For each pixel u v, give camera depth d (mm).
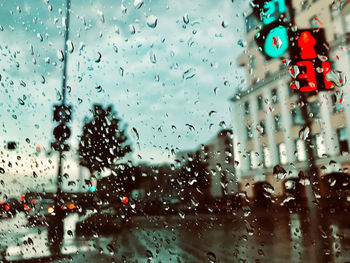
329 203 3625
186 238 3684
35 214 4039
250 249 2807
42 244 3400
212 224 4465
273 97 3189
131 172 4402
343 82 2275
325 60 2221
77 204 4641
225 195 4387
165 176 4434
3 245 3289
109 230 4359
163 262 2488
